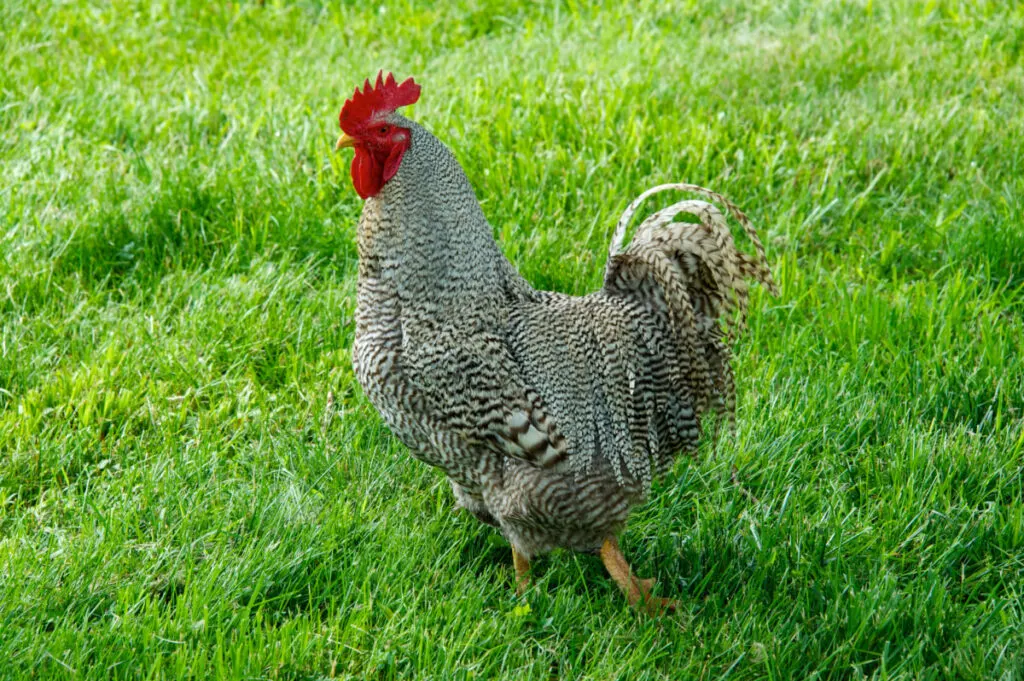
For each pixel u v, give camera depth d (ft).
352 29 41.06
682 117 31.86
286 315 24.58
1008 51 35.86
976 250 26.53
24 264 25.44
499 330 17.19
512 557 19.80
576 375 17.56
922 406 22.30
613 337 18.15
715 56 36.96
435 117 31.94
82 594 17.53
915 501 19.70
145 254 26.58
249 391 22.68
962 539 19.27
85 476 20.83
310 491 20.02
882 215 28.37
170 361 23.11
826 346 23.72
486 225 17.53
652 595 18.15
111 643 16.47
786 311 24.95
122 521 18.95
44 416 22.03
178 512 19.39
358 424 21.89
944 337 23.40
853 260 26.86
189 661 16.22
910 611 17.56
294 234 27.09
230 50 38.78
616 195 28.78
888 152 30.45
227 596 17.56
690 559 19.25
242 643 16.31
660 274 18.08
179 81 35.81
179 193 27.76
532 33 39.81
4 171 29.55
